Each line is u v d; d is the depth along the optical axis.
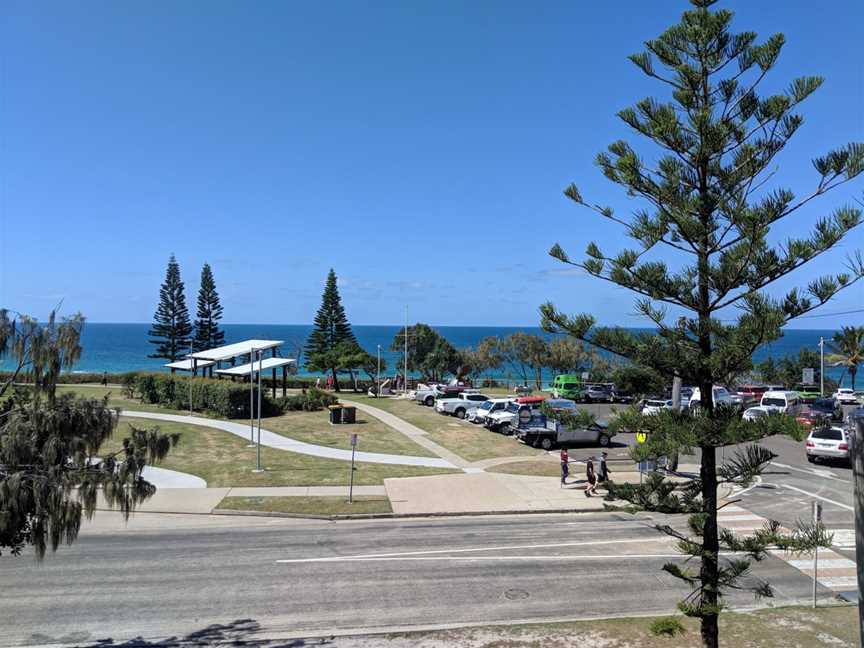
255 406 38.91
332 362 60.88
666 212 7.44
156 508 19.55
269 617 11.30
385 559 14.67
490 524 18.27
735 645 9.77
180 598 12.20
